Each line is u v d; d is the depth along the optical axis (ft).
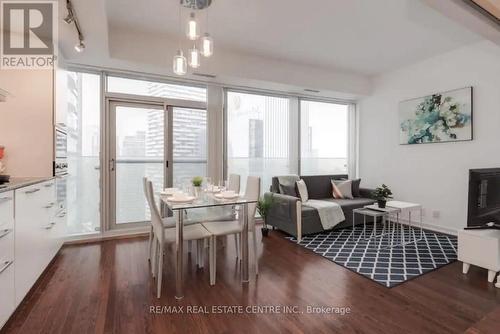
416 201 14.78
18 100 8.69
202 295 7.23
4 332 5.65
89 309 6.51
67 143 11.48
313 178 15.97
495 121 11.69
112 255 10.11
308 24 10.48
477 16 6.61
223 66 12.96
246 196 9.68
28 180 7.27
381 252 10.57
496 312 4.01
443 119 13.46
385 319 6.18
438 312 6.45
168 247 11.09
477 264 8.19
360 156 18.30
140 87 13.11
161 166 13.60
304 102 17.47
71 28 8.41
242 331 5.76
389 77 16.19
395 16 9.92
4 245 5.58
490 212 8.40
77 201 11.95
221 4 9.06
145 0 8.86
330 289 7.60
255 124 15.92
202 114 14.52
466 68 12.64
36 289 7.45
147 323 5.99
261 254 10.40
